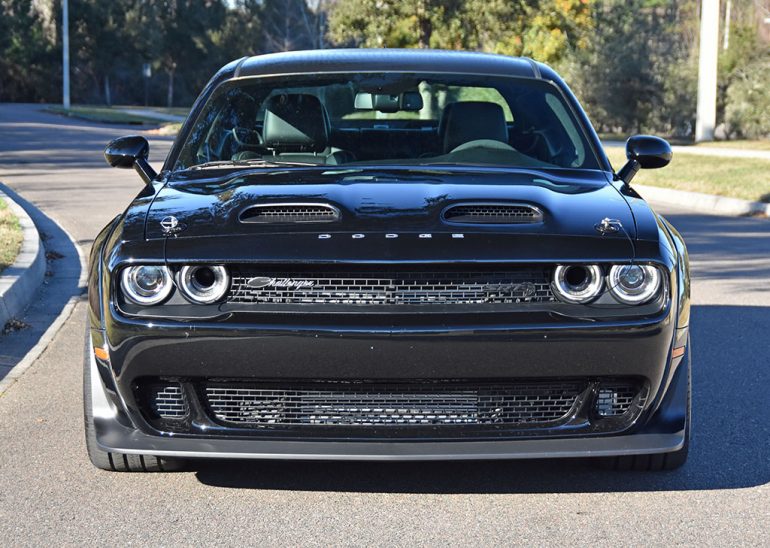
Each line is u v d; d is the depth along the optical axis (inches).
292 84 194.9
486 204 147.4
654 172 709.3
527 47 1211.9
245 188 156.1
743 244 419.8
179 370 135.6
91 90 3459.6
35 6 3373.5
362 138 190.9
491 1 1198.9
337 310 133.6
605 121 1480.1
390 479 155.3
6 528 137.8
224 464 161.6
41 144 1021.2
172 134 1369.3
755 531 135.6
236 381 137.0
